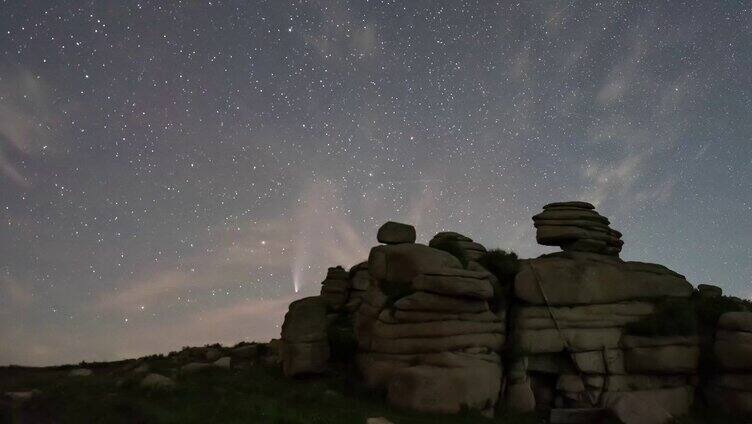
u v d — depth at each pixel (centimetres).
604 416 2602
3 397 2153
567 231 3306
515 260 3231
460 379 2464
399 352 2661
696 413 2877
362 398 2569
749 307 3178
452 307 2691
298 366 2834
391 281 2947
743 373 2834
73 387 2397
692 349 2966
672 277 3238
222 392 2402
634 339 2941
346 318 3691
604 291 3048
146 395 2269
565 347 2927
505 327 2967
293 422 1997
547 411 2794
